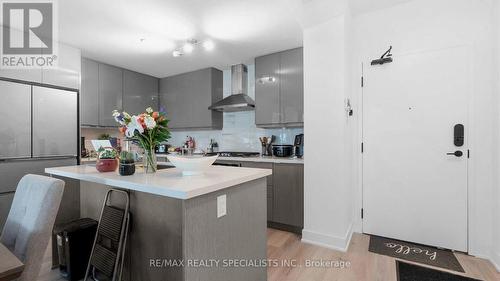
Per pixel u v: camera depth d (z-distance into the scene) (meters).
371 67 2.52
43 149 2.75
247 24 2.50
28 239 1.01
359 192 2.61
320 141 2.40
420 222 2.31
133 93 4.07
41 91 2.74
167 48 3.12
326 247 2.33
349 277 1.81
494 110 1.94
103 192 1.79
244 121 3.98
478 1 2.06
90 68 3.45
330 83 2.34
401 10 2.37
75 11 2.22
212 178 1.34
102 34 2.70
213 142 4.28
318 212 2.42
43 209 1.04
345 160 2.28
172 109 4.39
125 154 1.49
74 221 1.83
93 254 1.63
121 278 1.48
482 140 2.04
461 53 2.12
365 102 2.56
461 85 2.12
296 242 2.47
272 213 2.89
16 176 2.54
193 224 1.12
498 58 1.87
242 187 1.44
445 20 2.19
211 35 2.74
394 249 2.23
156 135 1.57
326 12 2.22
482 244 2.05
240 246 1.43
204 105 3.97
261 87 3.40
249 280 1.50
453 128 2.15
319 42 2.40
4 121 2.48
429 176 2.26
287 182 2.79
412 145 2.33
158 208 1.32
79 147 3.09
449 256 2.08
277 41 2.93
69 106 2.99
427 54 2.26
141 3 2.10
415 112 2.31
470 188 2.09
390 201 2.45
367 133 2.55
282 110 3.22
